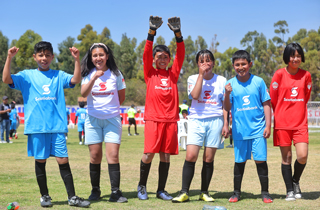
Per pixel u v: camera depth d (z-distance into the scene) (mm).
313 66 50375
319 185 5160
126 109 32656
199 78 4223
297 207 3828
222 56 66188
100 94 4309
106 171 6695
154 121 4352
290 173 4363
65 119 4031
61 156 3922
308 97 4508
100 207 3848
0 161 8180
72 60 70500
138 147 12219
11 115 15930
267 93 4270
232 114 4410
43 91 3965
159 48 4508
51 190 4848
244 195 4562
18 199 4227
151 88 4434
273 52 67438
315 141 14258
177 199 4125
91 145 4316
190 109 4418
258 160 4207
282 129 4438
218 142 4297
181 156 9469
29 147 3975
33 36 66750
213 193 4715
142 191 4379
